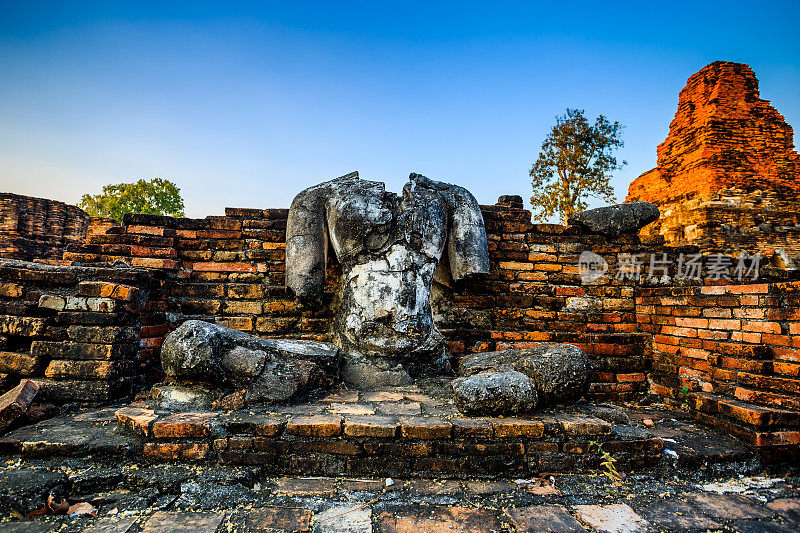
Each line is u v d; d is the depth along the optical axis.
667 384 4.24
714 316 3.72
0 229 9.43
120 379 3.30
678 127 12.91
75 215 10.52
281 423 2.52
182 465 2.41
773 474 2.68
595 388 4.48
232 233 4.57
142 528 1.88
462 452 2.50
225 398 2.91
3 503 1.97
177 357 2.89
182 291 4.35
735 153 11.89
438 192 4.23
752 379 3.24
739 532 1.95
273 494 2.22
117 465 2.40
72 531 1.85
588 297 4.78
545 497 2.25
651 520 2.04
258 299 4.41
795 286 3.07
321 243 3.98
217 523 1.93
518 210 4.99
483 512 2.09
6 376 3.12
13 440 2.45
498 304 4.68
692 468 2.63
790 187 11.79
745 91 12.21
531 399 2.79
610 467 2.49
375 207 3.95
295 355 3.31
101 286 3.27
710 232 11.58
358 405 3.01
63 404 3.10
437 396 3.31
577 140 13.98
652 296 4.55
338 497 2.21
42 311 3.32
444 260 4.39
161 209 22.53
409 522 1.98
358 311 3.82
